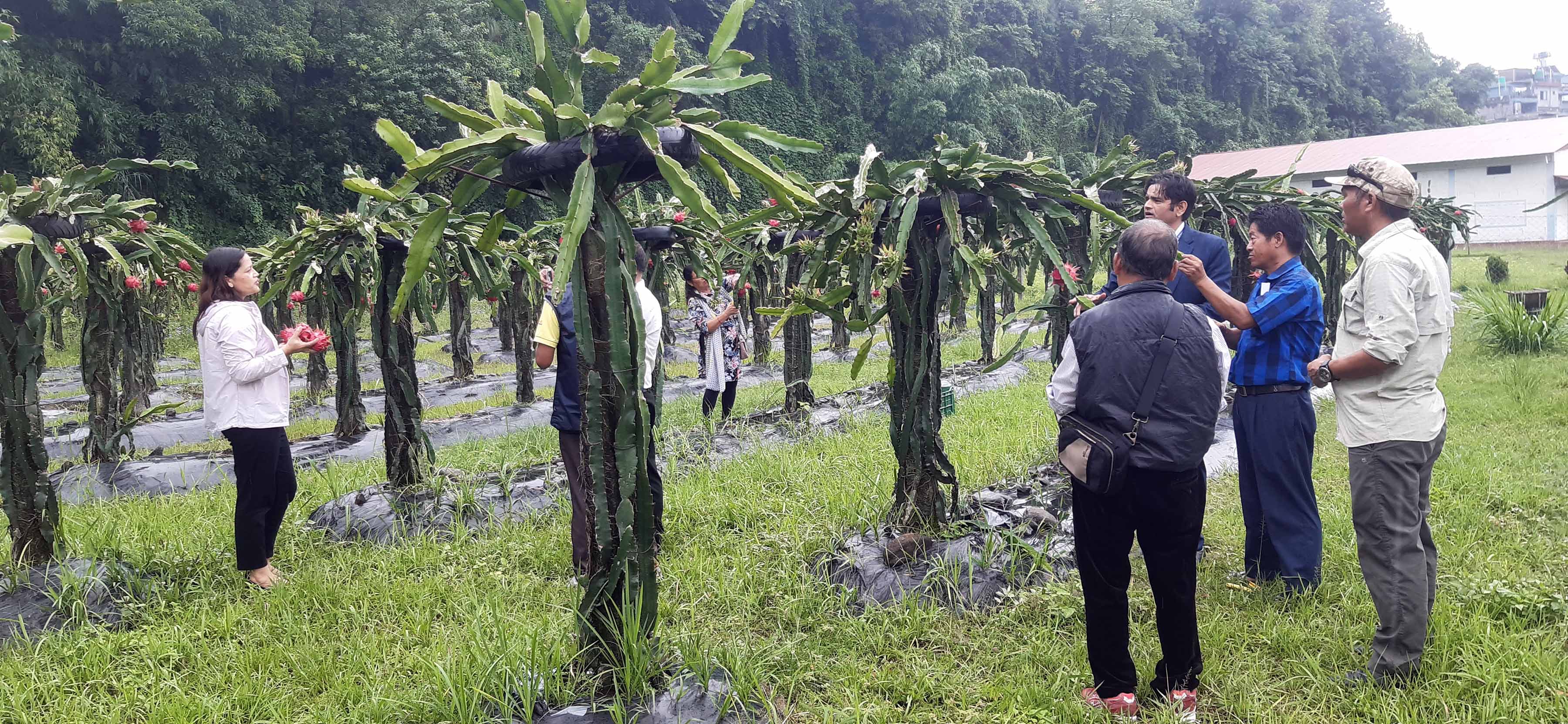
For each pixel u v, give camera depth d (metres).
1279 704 2.74
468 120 2.42
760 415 7.30
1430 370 2.71
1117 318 2.54
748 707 2.72
